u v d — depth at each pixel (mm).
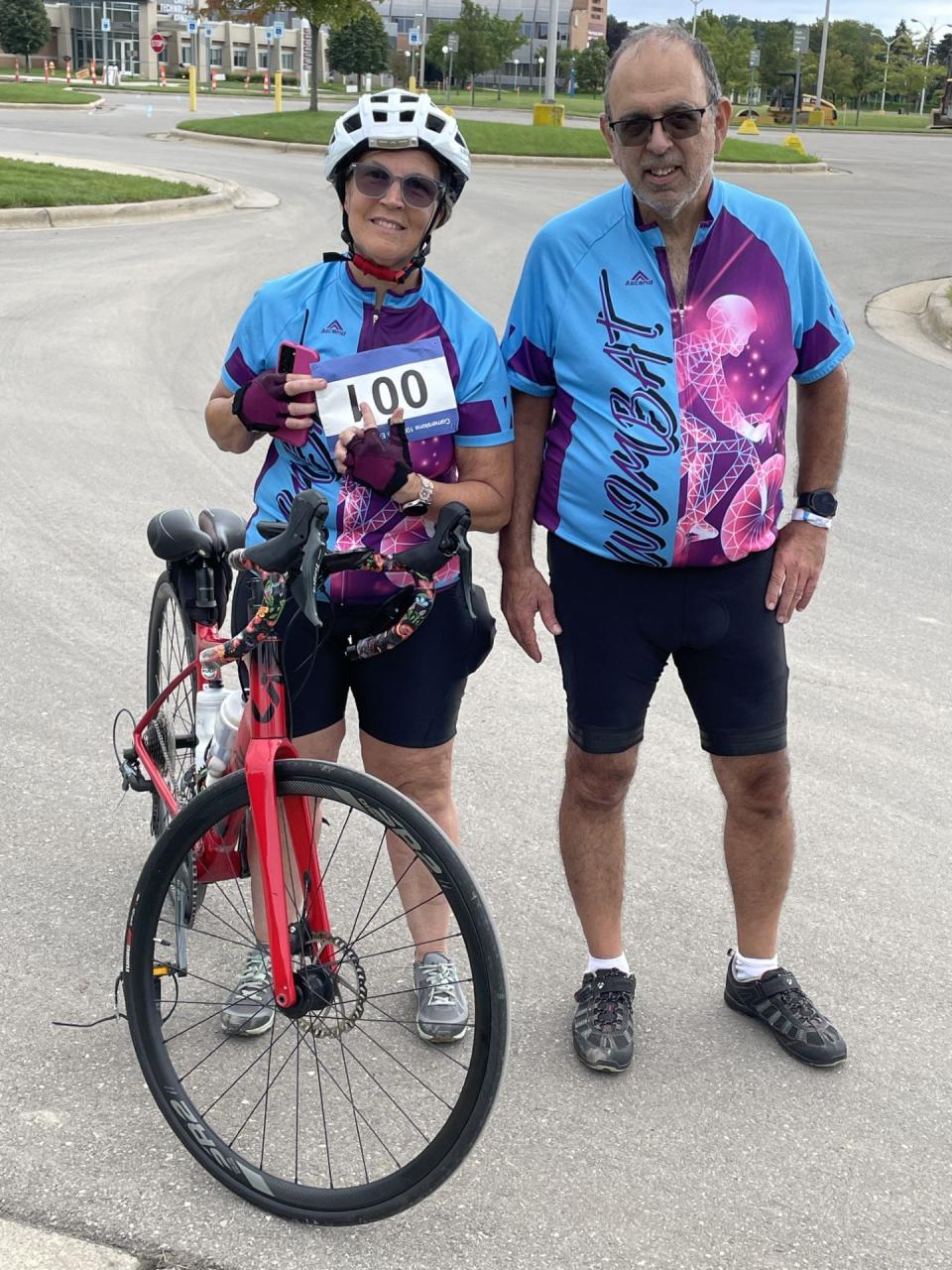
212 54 83000
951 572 6027
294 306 2670
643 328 2625
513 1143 2604
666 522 2648
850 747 4340
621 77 2482
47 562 5562
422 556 2305
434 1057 2877
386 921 3305
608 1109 2711
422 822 2258
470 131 29328
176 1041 2877
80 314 10750
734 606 2762
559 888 3490
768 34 82938
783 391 2717
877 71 88812
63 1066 2760
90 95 41531
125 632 4910
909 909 3455
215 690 3031
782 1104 2742
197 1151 2457
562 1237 2369
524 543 2900
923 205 22812
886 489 7273
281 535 2258
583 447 2695
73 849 3551
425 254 2646
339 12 32031
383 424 2650
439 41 66562
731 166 28250
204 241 14938
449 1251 2334
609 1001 2896
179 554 3098
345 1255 2320
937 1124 2695
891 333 12156
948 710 4637
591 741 2850
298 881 2459
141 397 8375
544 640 5176
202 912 3318
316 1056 2736
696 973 3180
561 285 2680
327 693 2799
